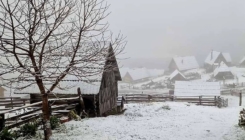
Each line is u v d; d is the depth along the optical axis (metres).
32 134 11.27
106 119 17.08
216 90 44.56
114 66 12.88
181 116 19.27
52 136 11.20
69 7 9.15
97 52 9.81
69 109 17.19
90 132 12.72
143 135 12.99
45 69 9.46
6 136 9.88
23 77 8.84
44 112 10.38
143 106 24.05
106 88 21.73
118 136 12.47
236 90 57.75
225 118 18.23
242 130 13.17
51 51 9.34
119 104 24.88
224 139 12.18
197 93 44.16
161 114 20.08
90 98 19.12
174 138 12.66
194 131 14.14
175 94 45.28
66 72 9.32
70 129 13.06
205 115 19.69
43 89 9.77
